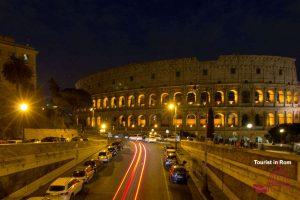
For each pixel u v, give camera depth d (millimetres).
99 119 154625
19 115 86875
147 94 134250
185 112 124250
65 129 99125
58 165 45469
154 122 132375
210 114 97375
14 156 32750
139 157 68750
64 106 137375
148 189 38250
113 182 42156
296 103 123312
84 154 63125
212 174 41562
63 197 28188
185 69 125750
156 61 132500
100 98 155250
